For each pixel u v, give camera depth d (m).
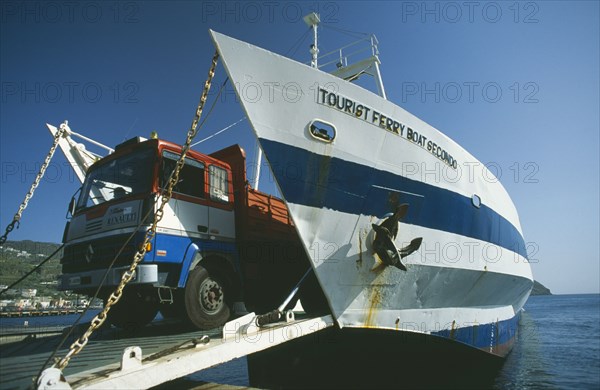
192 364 3.78
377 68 9.52
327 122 5.66
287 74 5.39
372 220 5.97
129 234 5.37
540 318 38.38
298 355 7.50
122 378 3.23
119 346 4.80
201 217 6.16
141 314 7.40
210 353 3.98
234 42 5.00
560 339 18.95
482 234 8.50
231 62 4.93
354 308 5.73
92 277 5.52
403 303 6.45
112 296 3.71
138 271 5.03
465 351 8.20
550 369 10.67
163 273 5.49
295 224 5.24
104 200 6.28
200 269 5.89
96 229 5.90
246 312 7.15
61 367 3.21
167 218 5.54
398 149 6.46
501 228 9.73
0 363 3.99
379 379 7.88
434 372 8.45
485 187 9.02
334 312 5.50
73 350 3.35
